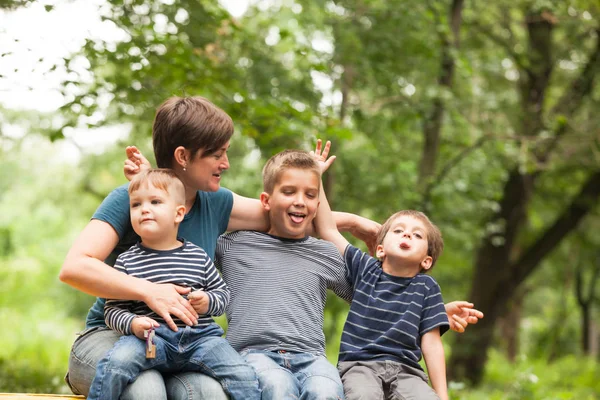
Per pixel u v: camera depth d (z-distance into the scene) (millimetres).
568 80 13688
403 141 11812
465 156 11148
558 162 12586
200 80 7000
